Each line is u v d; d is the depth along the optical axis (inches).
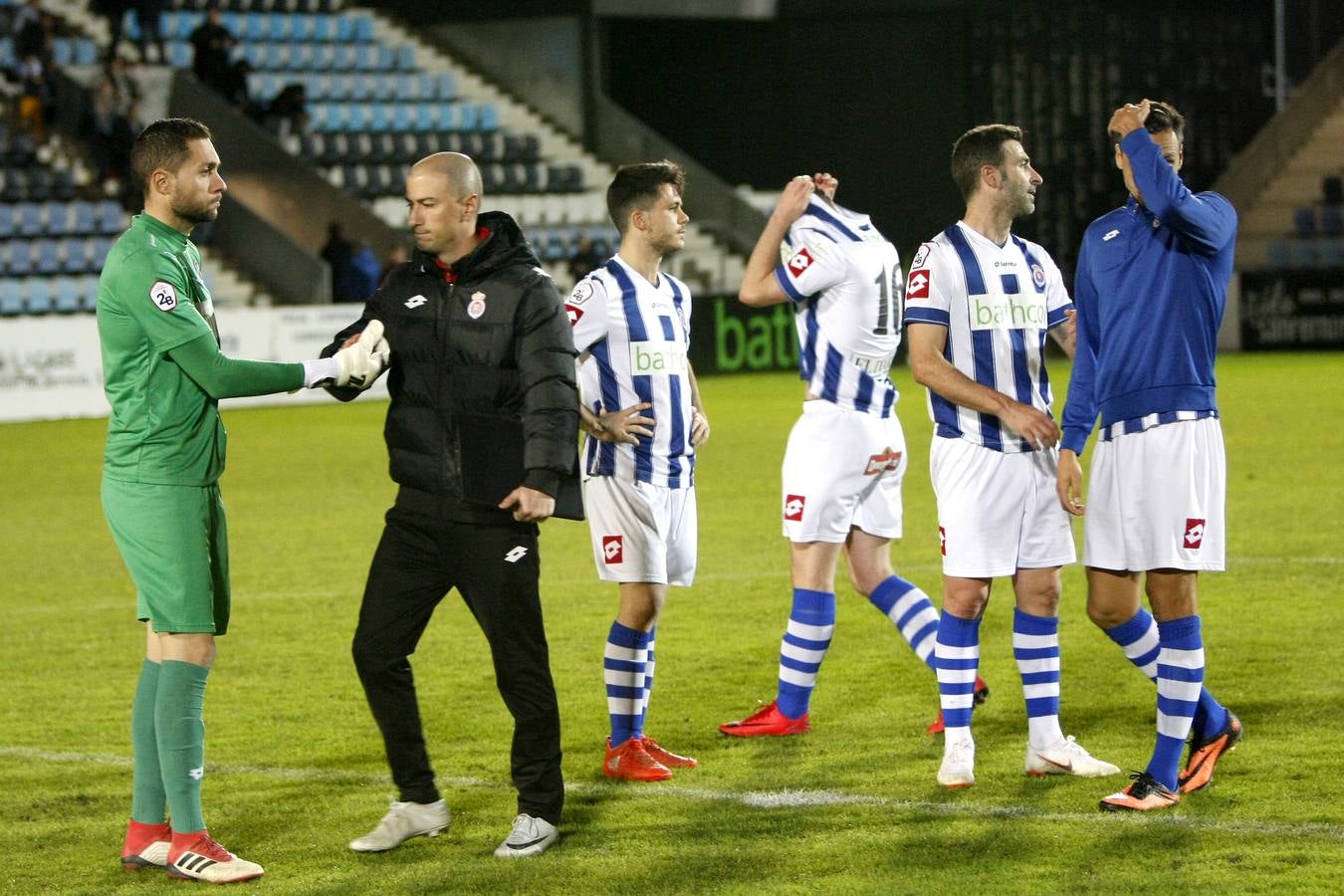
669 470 507.8
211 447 418.9
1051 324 503.2
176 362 410.6
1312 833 416.2
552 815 424.8
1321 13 2871.6
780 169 2760.8
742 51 2760.8
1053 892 378.9
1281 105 2871.6
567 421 418.3
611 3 2687.0
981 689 553.6
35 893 404.8
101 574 907.4
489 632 426.6
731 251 2603.3
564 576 857.5
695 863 409.1
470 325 418.6
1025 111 2598.4
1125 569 454.0
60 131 2347.4
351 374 421.1
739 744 528.7
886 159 2679.6
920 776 482.3
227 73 2375.7
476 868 411.2
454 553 424.2
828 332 533.6
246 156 2305.6
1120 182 2669.8
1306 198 2876.5
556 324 419.8
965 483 473.7
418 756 436.8
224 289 2197.3
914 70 2640.3
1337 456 1235.2
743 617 737.6
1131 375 446.6
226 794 484.7
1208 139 2797.7
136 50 2485.2
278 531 1034.1
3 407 1859.0
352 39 2775.6
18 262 2165.4
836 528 537.0
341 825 453.4
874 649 660.7
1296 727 520.1
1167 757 445.1
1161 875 388.8
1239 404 1652.3
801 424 542.6
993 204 479.2
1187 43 2743.6
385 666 431.2
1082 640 660.7
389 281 436.8
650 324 506.0
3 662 684.7
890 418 548.4
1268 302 2476.6
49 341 1889.8
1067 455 462.6
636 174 507.8
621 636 498.0
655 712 574.9
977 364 480.1
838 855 411.2
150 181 416.8
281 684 629.9
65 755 536.7
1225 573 793.6
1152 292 444.5
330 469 1359.5
